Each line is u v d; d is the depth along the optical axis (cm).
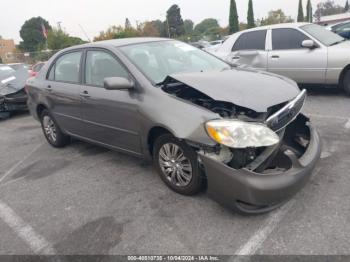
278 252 250
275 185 266
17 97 805
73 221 324
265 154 280
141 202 340
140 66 369
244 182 267
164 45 430
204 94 301
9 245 301
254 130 267
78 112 448
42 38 6450
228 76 336
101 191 376
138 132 360
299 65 658
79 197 370
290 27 680
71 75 464
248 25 5241
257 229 278
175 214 312
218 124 276
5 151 573
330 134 457
